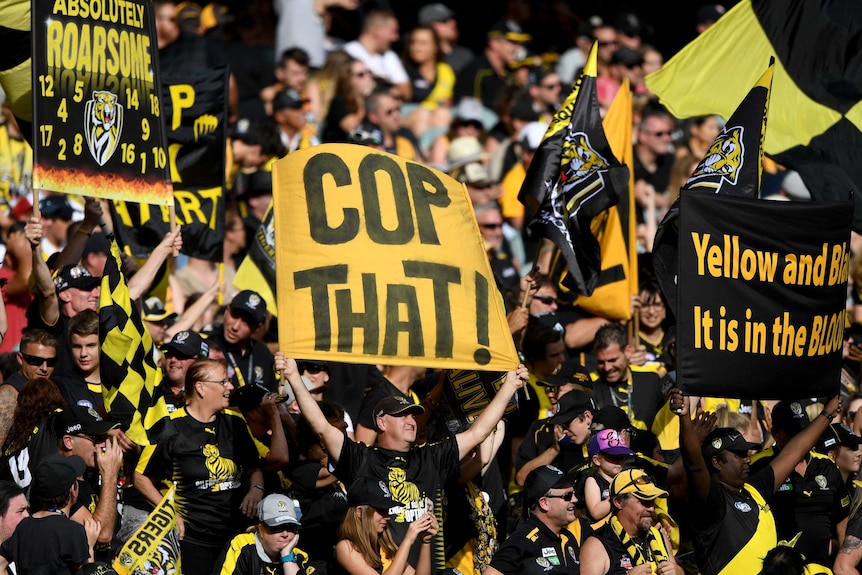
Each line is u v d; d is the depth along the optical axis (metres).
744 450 32.22
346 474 29.94
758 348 31.59
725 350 31.25
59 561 25.25
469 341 30.36
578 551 30.66
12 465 28.83
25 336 30.73
